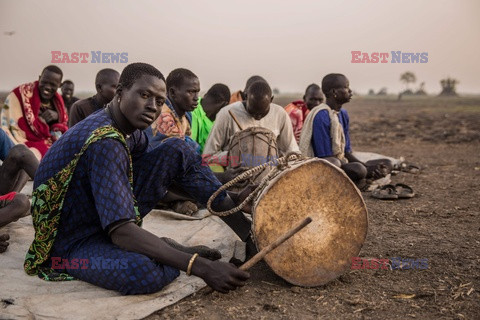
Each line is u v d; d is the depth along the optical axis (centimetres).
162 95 329
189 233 445
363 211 342
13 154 420
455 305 311
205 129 650
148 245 307
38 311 292
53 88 715
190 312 302
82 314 290
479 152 1150
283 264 332
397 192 605
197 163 380
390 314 300
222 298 321
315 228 336
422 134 1636
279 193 329
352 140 1499
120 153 314
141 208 374
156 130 504
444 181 724
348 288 337
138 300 310
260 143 499
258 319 295
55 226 331
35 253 339
